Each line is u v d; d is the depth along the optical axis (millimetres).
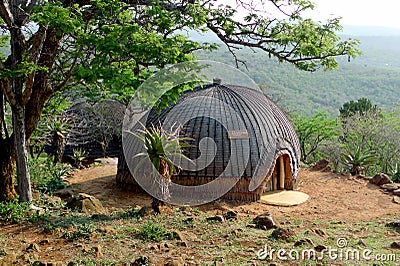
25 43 10414
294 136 14859
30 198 10641
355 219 10898
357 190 14766
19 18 10211
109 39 9172
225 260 6668
